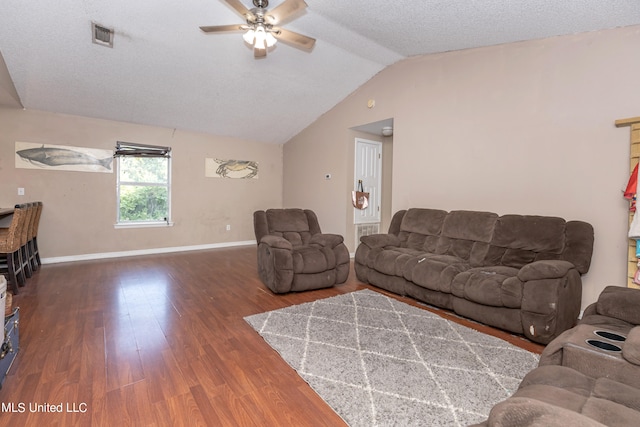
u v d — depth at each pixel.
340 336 2.44
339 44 3.89
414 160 4.30
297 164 6.52
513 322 2.44
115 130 5.14
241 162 6.46
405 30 3.31
